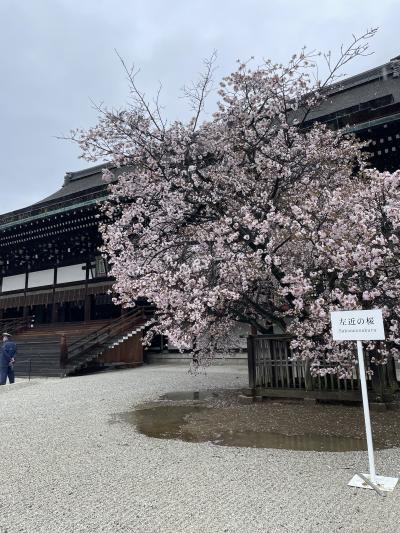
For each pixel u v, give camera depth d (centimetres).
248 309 1005
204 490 496
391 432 714
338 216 736
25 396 1267
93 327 2227
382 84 2294
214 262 852
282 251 904
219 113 1048
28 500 487
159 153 1051
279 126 1051
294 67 991
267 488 495
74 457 644
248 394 1023
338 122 1530
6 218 2477
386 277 688
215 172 1017
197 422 858
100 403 1097
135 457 636
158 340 2311
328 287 762
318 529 395
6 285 2792
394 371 940
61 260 2572
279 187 1007
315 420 810
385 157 1580
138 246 1105
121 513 443
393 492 472
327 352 800
